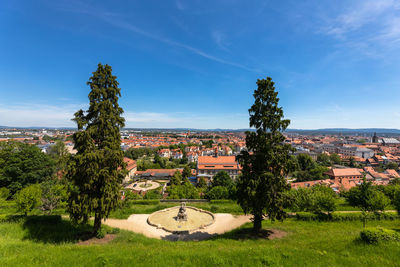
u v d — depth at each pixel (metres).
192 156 145.12
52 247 15.58
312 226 26.95
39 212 30.53
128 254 13.18
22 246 15.71
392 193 40.25
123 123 21.78
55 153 76.06
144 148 153.62
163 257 12.40
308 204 32.56
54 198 29.88
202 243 19.02
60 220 24.77
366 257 11.70
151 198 46.88
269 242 18.70
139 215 35.22
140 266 11.20
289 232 22.81
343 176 83.00
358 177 83.94
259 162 21.02
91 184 18.55
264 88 21.66
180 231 27.91
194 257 12.34
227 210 37.16
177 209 38.47
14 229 20.66
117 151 19.42
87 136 18.50
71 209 18.12
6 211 32.03
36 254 13.10
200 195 52.75
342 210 36.38
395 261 11.05
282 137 20.92
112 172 19.80
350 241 14.91
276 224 27.92
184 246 17.06
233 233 23.56
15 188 43.12
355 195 38.16
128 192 45.03
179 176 71.38
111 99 21.08
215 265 11.27
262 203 20.14
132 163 91.94
